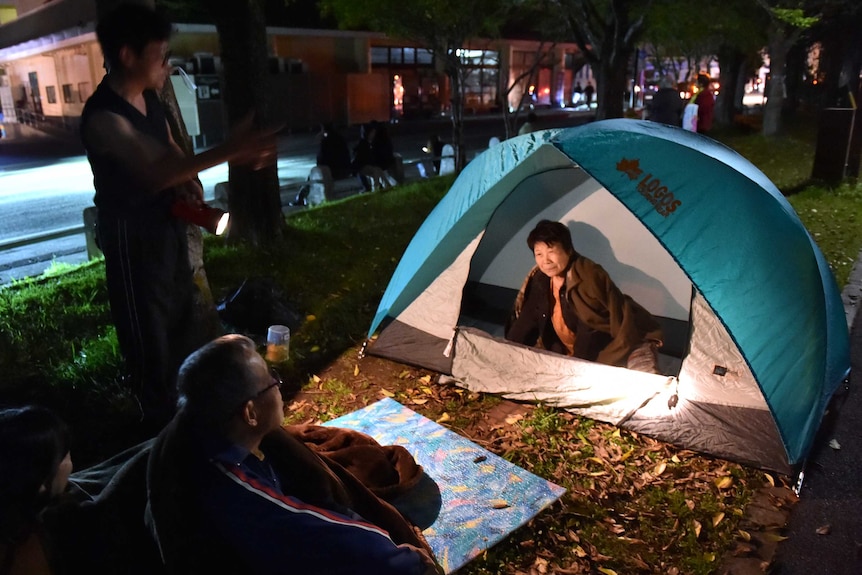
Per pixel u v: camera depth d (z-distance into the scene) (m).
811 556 3.06
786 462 3.62
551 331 4.80
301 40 26.48
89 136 2.80
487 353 4.61
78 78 23.81
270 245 7.68
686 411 3.97
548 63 35.31
